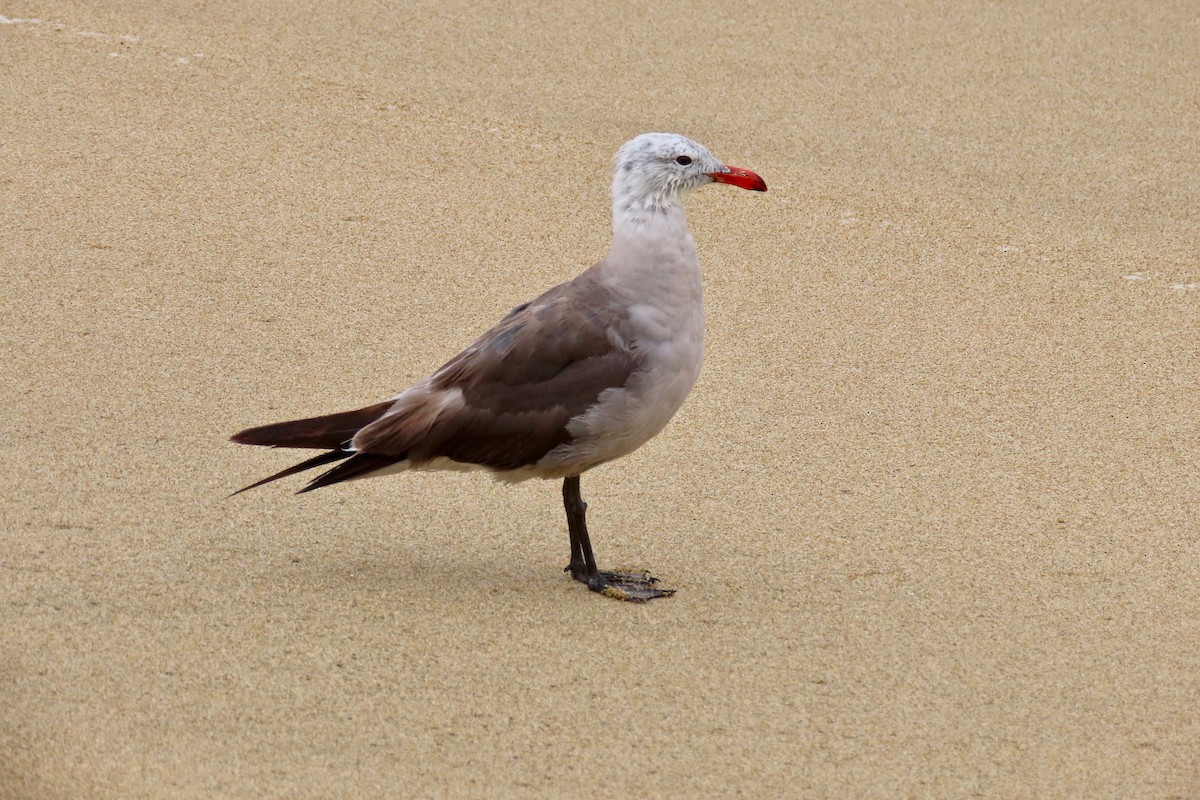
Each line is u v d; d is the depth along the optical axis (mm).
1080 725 8852
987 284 15617
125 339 13586
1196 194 17797
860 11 23062
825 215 16984
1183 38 22250
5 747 8164
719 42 21719
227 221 15930
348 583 10156
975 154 18719
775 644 9625
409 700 8812
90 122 17828
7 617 9430
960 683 9242
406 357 13578
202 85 19062
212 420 12367
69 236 15359
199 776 8031
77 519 10750
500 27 21906
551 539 11055
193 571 10172
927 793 8180
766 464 12180
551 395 9945
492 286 14992
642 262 10148
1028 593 10344
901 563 10734
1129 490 11867
